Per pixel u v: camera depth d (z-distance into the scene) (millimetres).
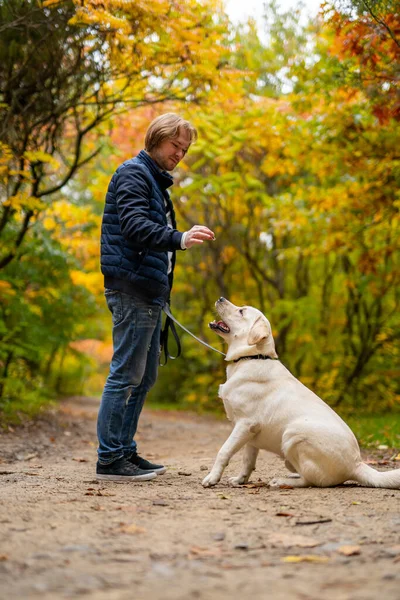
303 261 18906
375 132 10086
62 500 3951
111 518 3445
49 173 10930
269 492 4391
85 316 14898
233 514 3588
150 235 4727
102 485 4715
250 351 4871
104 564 2605
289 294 19656
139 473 5031
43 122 9289
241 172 16531
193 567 2578
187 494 4305
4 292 10328
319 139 10641
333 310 18625
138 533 3123
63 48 8656
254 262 17969
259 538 3053
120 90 9695
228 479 5125
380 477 4527
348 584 2342
